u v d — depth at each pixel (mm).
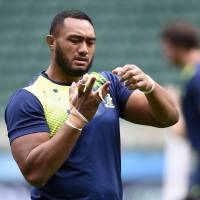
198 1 42375
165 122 14938
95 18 41688
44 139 14039
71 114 13484
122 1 42562
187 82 23406
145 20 41500
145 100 15125
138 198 29578
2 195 29453
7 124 14602
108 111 14844
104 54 39719
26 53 40594
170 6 42219
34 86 14641
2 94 38188
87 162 14398
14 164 30047
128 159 30500
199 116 23344
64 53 14305
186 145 26578
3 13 42844
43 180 13609
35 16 42469
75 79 14828
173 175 26875
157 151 31219
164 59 39125
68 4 42656
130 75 13836
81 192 14352
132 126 31969
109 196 14531
